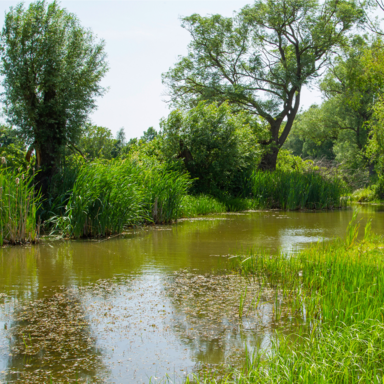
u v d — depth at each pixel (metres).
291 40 31.03
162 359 3.87
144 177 14.31
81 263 7.85
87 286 6.24
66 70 14.20
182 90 33.84
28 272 7.12
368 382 3.05
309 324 4.64
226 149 20.55
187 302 5.47
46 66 13.65
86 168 12.12
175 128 20.59
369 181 33.00
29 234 10.07
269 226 13.58
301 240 10.48
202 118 20.98
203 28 31.64
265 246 9.56
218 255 8.56
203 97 32.16
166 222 14.44
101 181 11.42
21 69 13.46
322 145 59.78
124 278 6.71
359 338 3.62
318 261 6.74
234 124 21.22
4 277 6.78
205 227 13.29
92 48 15.56
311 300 4.98
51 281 6.53
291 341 4.16
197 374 3.57
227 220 15.46
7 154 14.66
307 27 30.72
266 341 4.22
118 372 3.61
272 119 32.19
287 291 5.86
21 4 14.02
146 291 5.97
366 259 6.68
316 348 3.71
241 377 3.30
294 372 3.26
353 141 41.78
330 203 22.16
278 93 31.69
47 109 13.82
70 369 3.67
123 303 5.45
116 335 4.41
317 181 22.41
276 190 21.81
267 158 30.97
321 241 10.25
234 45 32.03
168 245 9.82
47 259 8.21
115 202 11.65
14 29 13.73
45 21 14.05
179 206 15.33
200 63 32.81
